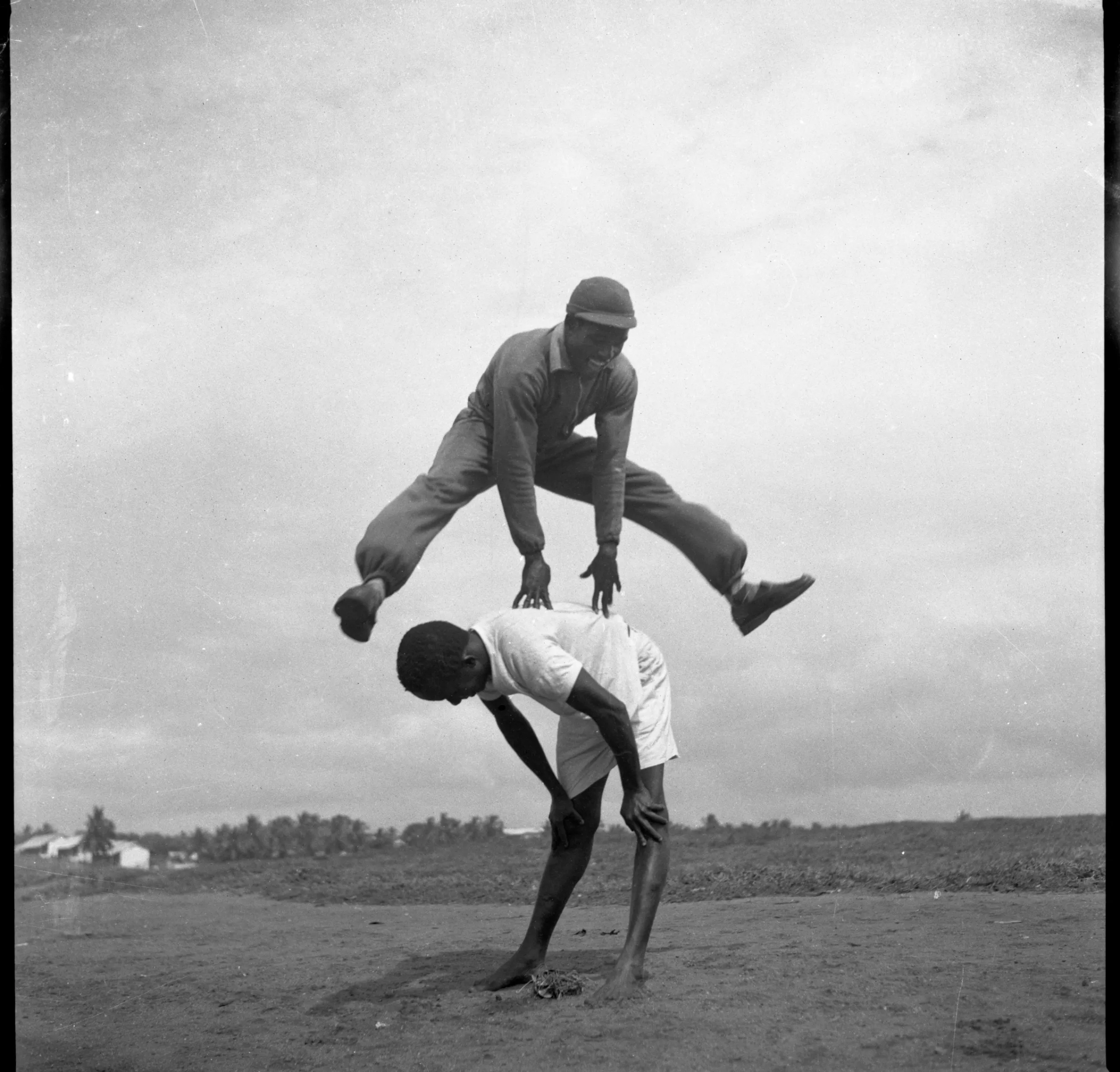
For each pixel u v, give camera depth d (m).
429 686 3.97
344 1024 4.00
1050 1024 3.68
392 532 6.47
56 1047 4.10
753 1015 3.75
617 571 6.38
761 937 4.75
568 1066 3.44
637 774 3.97
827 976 4.14
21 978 4.93
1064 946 4.47
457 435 6.50
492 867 6.34
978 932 4.70
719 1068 3.40
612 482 6.37
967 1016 3.75
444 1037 3.75
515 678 3.98
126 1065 3.87
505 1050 3.59
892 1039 3.57
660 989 4.02
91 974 4.94
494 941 5.03
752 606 6.41
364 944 5.15
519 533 6.35
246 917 5.78
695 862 6.09
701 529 6.44
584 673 3.90
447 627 4.02
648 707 4.14
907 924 4.87
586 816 4.23
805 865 5.90
